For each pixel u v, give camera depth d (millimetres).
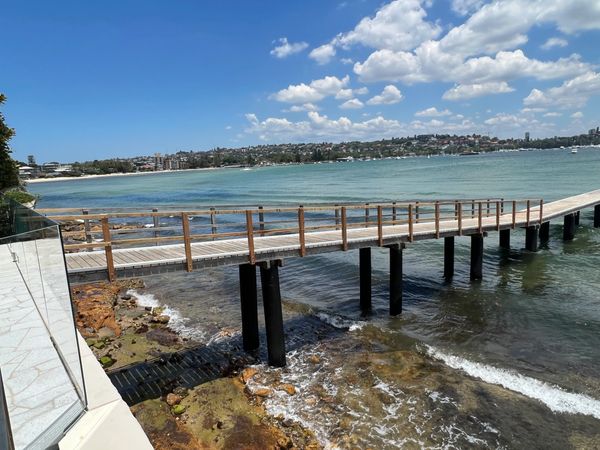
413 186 61531
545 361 10203
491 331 12102
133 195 74125
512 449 7312
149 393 9109
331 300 15422
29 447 3213
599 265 18469
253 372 9977
